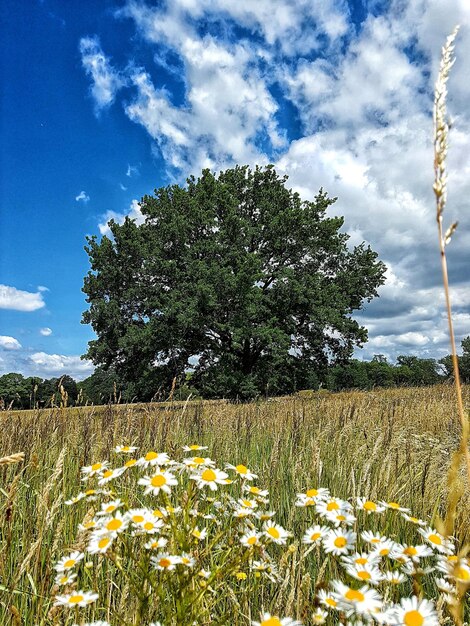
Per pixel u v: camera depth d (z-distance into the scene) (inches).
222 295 870.4
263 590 84.3
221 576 65.4
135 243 911.0
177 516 76.2
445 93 27.6
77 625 58.3
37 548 79.3
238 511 72.8
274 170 1077.8
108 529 62.8
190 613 60.4
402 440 193.9
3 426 178.4
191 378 976.9
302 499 74.9
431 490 134.0
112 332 908.6
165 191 1023.6
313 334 967.0
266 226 1034.1
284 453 203.0
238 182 1074.7
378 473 131.3
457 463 27.3
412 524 104.3
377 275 1037.8
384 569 77.7
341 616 57.3
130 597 78.6
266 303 957.2
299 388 1032.2
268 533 69.1
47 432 189.2
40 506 83.3
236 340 850.1
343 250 1032.2
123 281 937.5
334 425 265.9
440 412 311.4
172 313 839.1
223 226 970.7
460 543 81.5
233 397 888.3
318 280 959.6
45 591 77.5
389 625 45.5
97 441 145.4
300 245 1003.9
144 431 161.9
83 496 72.8
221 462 171.9
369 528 99.5
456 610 28.5
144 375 884.0
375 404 386.0
